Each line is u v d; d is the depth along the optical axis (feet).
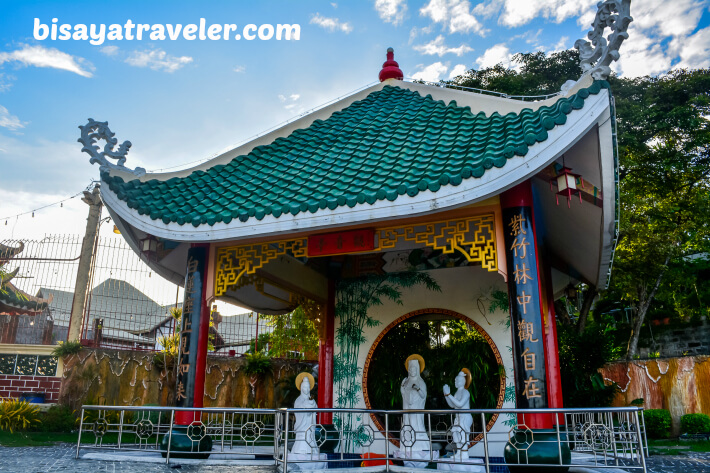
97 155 34.35
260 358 62.34
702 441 56.29
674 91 88.94
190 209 31.63
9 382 51.85
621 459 27.94
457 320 38.93
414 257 38.91
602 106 23.85
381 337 38.34
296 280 39.70
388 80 43.34
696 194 84.69
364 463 34.65
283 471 24.36
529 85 85.40
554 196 29.86
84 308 56.24
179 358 32.32
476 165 25.62
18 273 56.49
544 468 23.61
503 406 33.83
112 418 51.80
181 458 29.35
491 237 27.66
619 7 25.25
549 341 37.37
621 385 68.74
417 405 30.55
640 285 81.10
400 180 27.37
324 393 38.81
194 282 33.04
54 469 25.09
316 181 30.99
